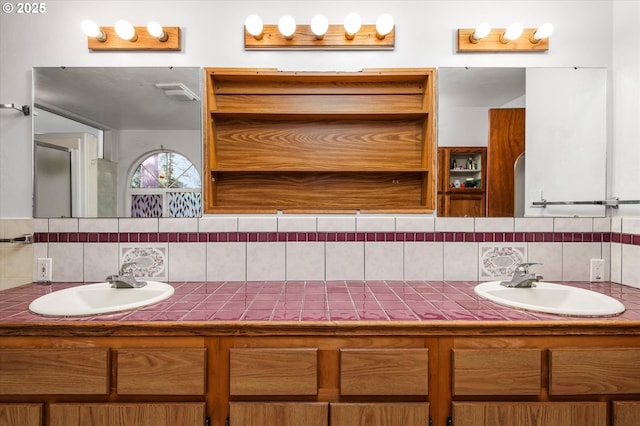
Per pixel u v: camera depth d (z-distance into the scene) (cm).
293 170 158
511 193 162
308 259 160
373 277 160
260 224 159
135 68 160
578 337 105
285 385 103
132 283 146
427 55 161
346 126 165
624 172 154
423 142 165
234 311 113
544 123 162
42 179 159
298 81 163
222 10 160
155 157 161
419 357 103
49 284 155
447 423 105
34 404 102
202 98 159
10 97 158
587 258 161
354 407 102
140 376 102
